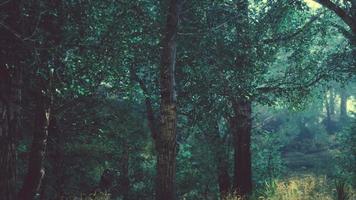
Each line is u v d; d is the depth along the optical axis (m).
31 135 12.70
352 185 15.54
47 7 7.87
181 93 14.11
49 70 8.39
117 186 15.95
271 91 15.28
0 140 7.68
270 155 20.09
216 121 16.11
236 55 12.78
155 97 15.55
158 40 11.20
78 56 8.70
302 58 16.67
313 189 12.30
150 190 16.48
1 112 7.71
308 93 15.90
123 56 9.73
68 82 9.44
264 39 14.66
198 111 14.52
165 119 9.90
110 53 9.11
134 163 16.58
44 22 8.26
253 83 14.70
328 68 16.58
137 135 16.19
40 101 9.72
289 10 15.38
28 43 7.63
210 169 17.67
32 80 9.04
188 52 12.59
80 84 9.70
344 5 15.38
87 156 14.06
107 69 9.41
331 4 14.73
